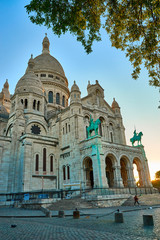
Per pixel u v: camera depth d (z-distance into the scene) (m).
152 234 10.16
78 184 38.53
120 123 61.66
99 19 16.22
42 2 13.31
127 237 9.59
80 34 16.34
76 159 44.25
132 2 14.19
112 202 32.50
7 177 44.94
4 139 47.34
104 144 43.34
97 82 59.59
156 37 16.23
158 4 13.37
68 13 14.30
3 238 10.05
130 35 17.00
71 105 50.50
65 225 14.55
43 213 24.20
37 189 44.06
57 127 54.03
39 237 10.17
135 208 26.80
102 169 38.84
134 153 50.59
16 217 21.88
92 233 10.83
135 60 17.97
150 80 17.67
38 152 47.72
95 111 54.50
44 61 82.62
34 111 56.41
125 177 52.44
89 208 29.17
